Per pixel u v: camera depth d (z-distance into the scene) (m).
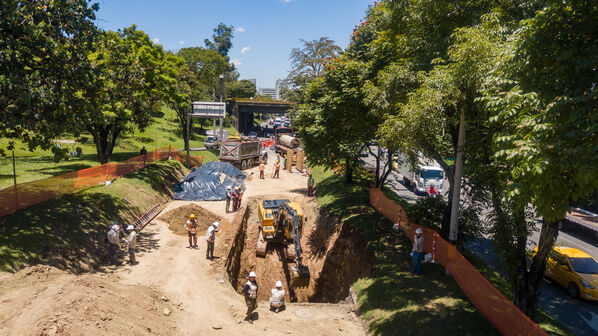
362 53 19.38
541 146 5.25
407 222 16.36
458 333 8.86
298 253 17.62
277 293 12.52
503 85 7.10
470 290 10.41
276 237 22.09
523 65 6.43
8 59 11.24
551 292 14.79
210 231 15.45
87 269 12.63
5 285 8.77
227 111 81.62
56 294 8.45
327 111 18.03
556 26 5.86
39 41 12.40
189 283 13.11
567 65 5.63
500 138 6.11
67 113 13.59
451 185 13.85
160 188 24.28
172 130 63.56
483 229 13.96
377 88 13.39
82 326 7.66
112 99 18.03
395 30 15.05
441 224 14.88
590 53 5.25
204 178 27.23
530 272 9.18
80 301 8.40
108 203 17.36
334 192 26.39
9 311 7.50
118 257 14.60
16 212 13.37
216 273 14.43
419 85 12.16
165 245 16.61
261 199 26.73
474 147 10.75
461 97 9.76
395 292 11.66
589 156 4.71
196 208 21.30
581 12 5.57
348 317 11.98
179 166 31.78
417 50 13.86
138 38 24.31
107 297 9.43
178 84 34.81
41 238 12.16
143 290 11.41
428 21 13.12
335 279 18.73
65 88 13.67
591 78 5.35
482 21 10.62
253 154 38.81
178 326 10.44
